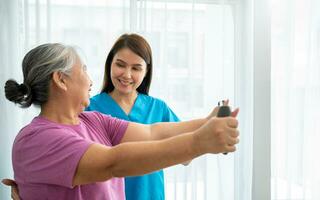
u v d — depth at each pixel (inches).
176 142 26.1
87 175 27.2
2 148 67.8
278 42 81.1
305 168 83.1
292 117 82.3
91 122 37.5
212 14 75.7
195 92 75.2
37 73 31.0
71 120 33.6
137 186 57.5
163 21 72.6
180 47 74.1
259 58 80.8
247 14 77.3
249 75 77.4
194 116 75.0
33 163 28.7
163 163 26.5
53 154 27.9
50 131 29.4
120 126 39.0
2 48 67.6
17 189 34.2
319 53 82.4
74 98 32.8
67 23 69.9
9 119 68.0
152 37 72.4
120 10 71.2
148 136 39.0
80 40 70.1
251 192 80.0
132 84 57.5
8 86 32.1
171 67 73.9
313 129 83.1
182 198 74.1
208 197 77.0
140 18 71.2
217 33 75.9
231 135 24.4
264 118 81.5
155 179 59.4
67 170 26.9
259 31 80.6
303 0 81.7
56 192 29.8
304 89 82.0
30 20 68.8
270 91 81.5
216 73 76.1
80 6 70.1
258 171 82.0
